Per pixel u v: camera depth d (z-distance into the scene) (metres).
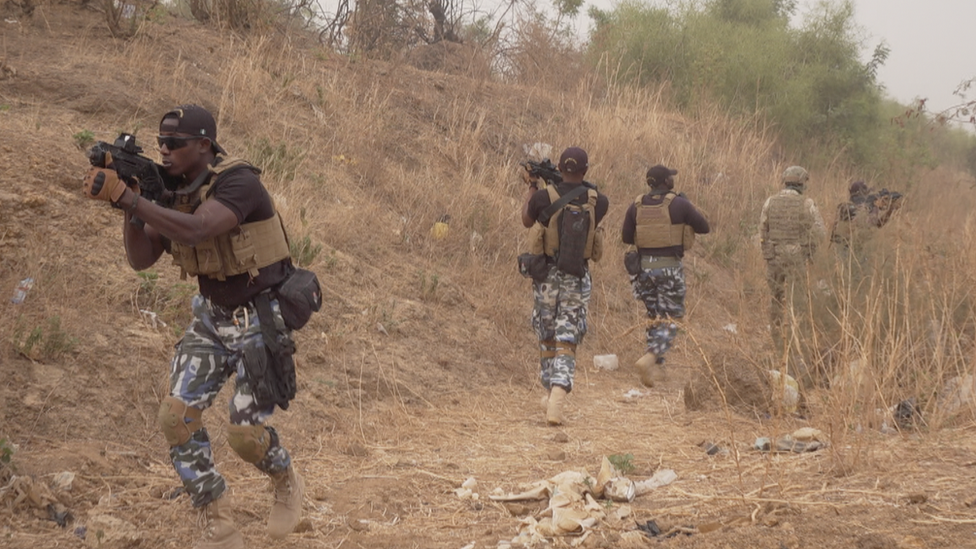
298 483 3.47
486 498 4.29
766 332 6.25
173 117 3.05
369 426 5.44
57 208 5.68
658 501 4.09
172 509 3.78
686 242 7.03
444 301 7.58
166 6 10.59
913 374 5.25
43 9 8.62
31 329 4.71
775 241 7.04
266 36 10.38
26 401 4.29
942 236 6.83
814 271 6.25
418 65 13.24
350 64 11.20
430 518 4.05
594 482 4.27
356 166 8.96
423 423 5.65
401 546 3.66
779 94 16.70
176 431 3.13
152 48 8.66
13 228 5.33
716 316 9.27
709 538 3.48
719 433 5.39
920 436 4.57
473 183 9.64
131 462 4.23
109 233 5.81
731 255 11.06
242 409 3.15
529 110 12.23
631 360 8.01
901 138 16.02
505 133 11.34
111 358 4.84
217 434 4.71
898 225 6.38
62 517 3.55
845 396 4.59
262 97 9.10
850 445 4.48
